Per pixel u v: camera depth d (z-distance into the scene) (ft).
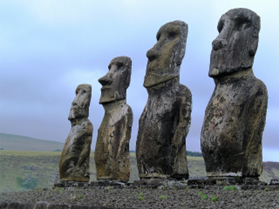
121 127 54.90
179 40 46.57
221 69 39.47
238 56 39.29
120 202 34.58
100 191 44.80
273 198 29.43
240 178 37.50
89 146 63.05
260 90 38.01
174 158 43.78
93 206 33.76
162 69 45.83
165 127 44.73
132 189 42.70
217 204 29.58
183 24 47.16
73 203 37.35
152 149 44.70
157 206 31.40
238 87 38.91
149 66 46.93
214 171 38.81
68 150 62.18
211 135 38.70
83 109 63.82
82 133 62.69
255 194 31.48
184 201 31.83
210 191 34.81
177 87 45.37
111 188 48.62
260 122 38.14
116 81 57.31
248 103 37.99
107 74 58.13
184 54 46.98
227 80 39.75
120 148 54.03
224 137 37.86
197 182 39.55
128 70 58.08
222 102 39.04
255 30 40.19
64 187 58.23
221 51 39.83
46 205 38.19
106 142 55.26
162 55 46.21
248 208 27.68
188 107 43.98
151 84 46.06
